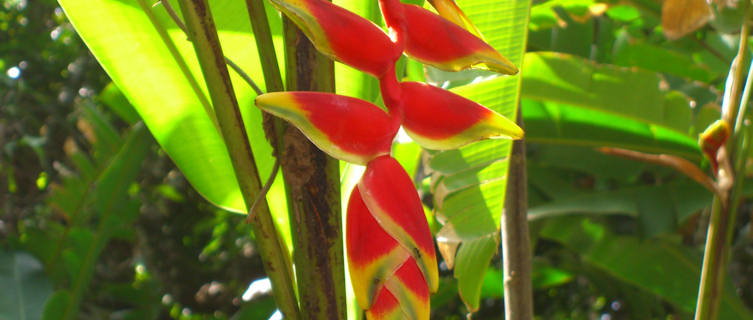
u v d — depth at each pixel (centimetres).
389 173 54
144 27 84
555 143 161
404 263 55
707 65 179
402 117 56
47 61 323
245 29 83
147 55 85
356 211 55
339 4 84
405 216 53
